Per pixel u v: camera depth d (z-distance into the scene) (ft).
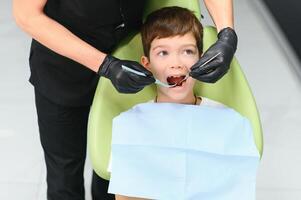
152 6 3.91
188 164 3.19
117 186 3.10
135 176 3.13
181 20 3.56
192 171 3.17
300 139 6.16
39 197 5.36
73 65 3.58
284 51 8.04
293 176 5.63
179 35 3.51
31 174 5.65
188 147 3.26
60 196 4.49
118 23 3.57
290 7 8.32
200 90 3.84
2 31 8.54
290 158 5.86
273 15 8.84
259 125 3.45
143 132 3.33
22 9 3.07
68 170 4.28
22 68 7.53
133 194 3.08
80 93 3.78
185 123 3.39
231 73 3.65
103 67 3.21
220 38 3.44
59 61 3.57
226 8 3.60
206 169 3.18
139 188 3.09
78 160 4.28
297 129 6.32
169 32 3.51
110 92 3.51
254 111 3.51
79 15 3.35
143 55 3.80
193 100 3.74
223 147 3.26
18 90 7.04
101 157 3.29
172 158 3.22
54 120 3.93
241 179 3.13
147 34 3.63
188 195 3.09
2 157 5.88
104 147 3.33
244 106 3.56
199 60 3.34
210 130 3.35
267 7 9.11
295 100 6.90
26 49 8.03
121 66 3.20
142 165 3.18
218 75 3.34
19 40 8.28
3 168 5.73
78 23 3.42
